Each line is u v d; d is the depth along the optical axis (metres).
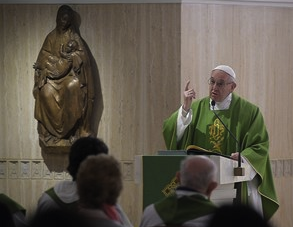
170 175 8.66
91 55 15.09
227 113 11.16
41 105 15.03
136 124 15.02
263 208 11.00
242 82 15.44
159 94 14.92
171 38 14.88
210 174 6.60
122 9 15.01
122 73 15.03
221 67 11.06
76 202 6.95
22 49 15.40
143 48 14.96
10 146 15.51
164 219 6.43
